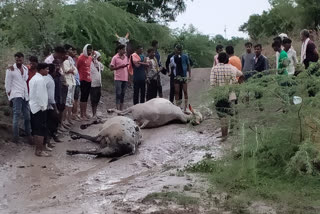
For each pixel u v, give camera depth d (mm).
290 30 24266
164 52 24547
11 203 6949
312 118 7160
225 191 6703
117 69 13023
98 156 9648
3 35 15031
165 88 18672
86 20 18328
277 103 7375
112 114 13398
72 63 11539
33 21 15633
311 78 7332
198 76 20312
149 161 9102
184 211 6031
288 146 7184
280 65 9500
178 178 7520
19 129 10719
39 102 9320
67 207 6566
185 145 9867
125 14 20531
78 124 11922
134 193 6930
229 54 11391
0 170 8578
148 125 11242
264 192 6500
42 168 8773
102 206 6465
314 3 22938
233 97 8172
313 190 6516
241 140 7215
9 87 10000
